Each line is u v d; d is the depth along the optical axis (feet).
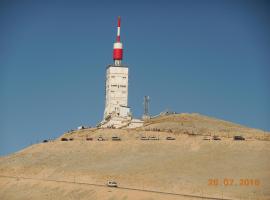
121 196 552.00
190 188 574.97
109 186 607.78
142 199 531.91
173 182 604.08
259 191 535.19
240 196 526.98
